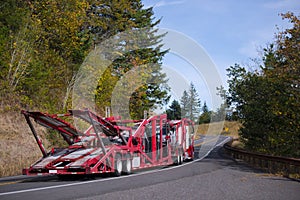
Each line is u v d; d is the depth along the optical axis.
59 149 15.10
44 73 26.47
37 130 24.20
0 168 16.52
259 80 25.00
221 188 11.74
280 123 21.88
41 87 26.69
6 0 25.84
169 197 9.98
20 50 25.09
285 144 21.14
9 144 21.00
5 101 24.11
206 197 10.05
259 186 12.36
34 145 22.45
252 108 25.27
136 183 12.91
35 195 10.16
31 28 26.19
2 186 12.12
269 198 10.05
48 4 28.78
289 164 16.27
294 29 20.80
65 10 29.53
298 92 20.55
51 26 29.05
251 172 17.14
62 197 9.83
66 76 29.77
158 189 11.42
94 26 35.75
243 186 12.28
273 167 18.53
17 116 24.06
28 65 25.75
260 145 26.38
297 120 20.11
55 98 28.12
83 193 10.54
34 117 15.02
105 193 10.55
